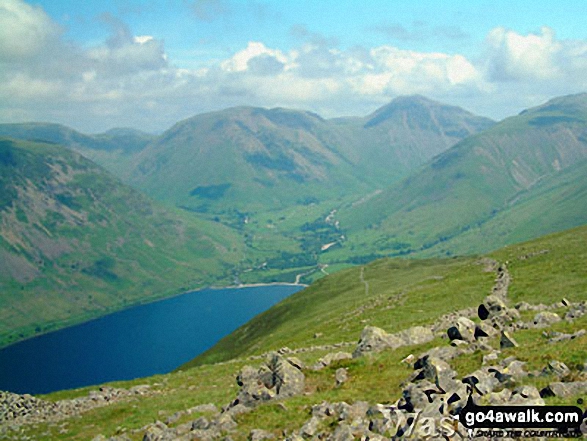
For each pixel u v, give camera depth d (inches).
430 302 3319.4
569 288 2564.0
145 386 2389.3
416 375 1283.2
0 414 2079.2
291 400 1370.6
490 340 1493.6
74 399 2266.2
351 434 994.7
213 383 2252.7
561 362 1051.3
